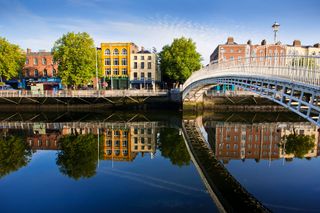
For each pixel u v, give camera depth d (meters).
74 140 19.14
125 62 48.44
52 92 36.12
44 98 36.22
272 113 33.25
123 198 9.08
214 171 12.09
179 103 35.06
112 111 35.19
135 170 12.27
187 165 13.07
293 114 32.53
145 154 15.29
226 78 19.12
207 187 10.05
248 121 27.44
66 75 36.81
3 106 36.03
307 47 48.16
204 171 12.05
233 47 46.84
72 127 24.44
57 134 21.31
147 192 9.64
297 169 12.27
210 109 34.94
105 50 48.44
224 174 11.63
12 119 29.27
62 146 17.31
